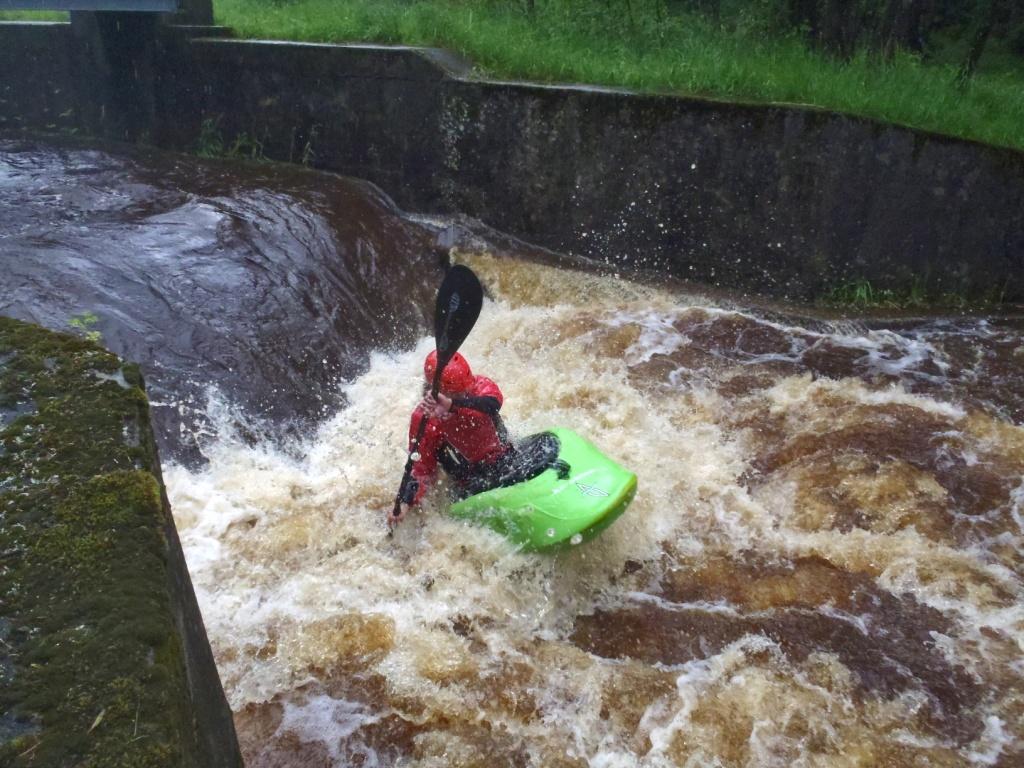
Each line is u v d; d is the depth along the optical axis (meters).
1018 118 8.24
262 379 5.64
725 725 3.78
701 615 4.48
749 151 7.67
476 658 4.02
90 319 5.35
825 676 4.08
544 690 3.89
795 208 7.73
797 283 7.95
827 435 5.97
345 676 3.88
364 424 5.86
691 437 6.07
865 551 4.93
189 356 5.46
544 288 8.11
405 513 4.65
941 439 5.89
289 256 6.82
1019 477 5.54
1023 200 7.41
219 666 3.88
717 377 6.79
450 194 8.70
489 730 3.68
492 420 4.77
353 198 8.29
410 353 7.02
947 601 4.59
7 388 2.23
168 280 6.02
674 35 10.20
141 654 1.66
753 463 5.77
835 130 7.42
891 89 8.16
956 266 7.70
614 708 3.84
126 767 1.49
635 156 7.99
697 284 8.22
